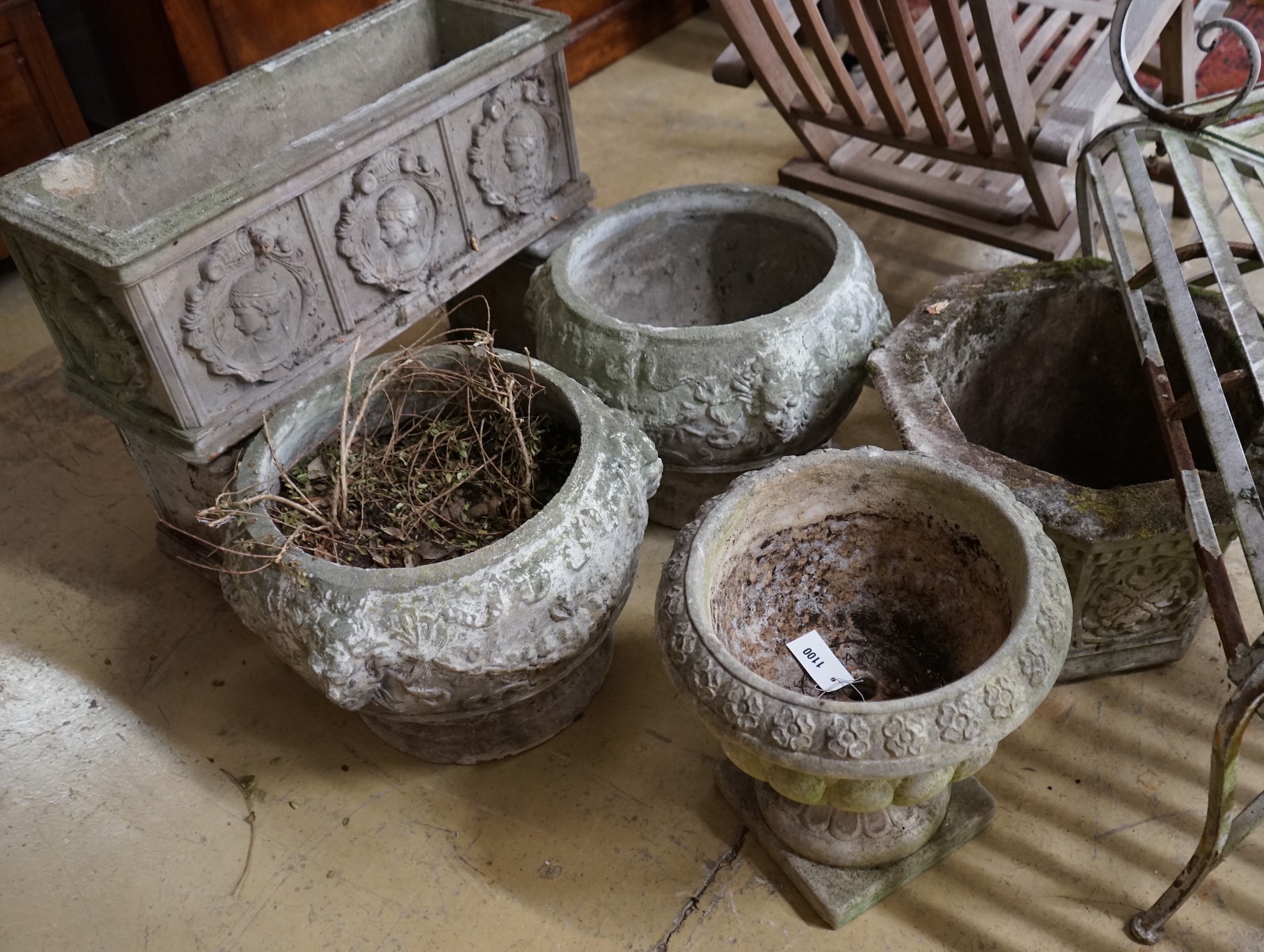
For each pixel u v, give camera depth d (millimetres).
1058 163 1897
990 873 1443
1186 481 1310
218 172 1878
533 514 1562
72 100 2539
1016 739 1584
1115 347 1723
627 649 1782
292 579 1357
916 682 1501
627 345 1668
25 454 2246
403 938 1447
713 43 3432
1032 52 2189
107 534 2061
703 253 2057
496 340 2369
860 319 1729
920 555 1478
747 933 1412
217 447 1647
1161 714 1597
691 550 1306
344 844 1558
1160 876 1423
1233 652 1165
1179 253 1544
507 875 1500
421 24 2098
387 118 1692
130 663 1832
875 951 1379
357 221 1736
